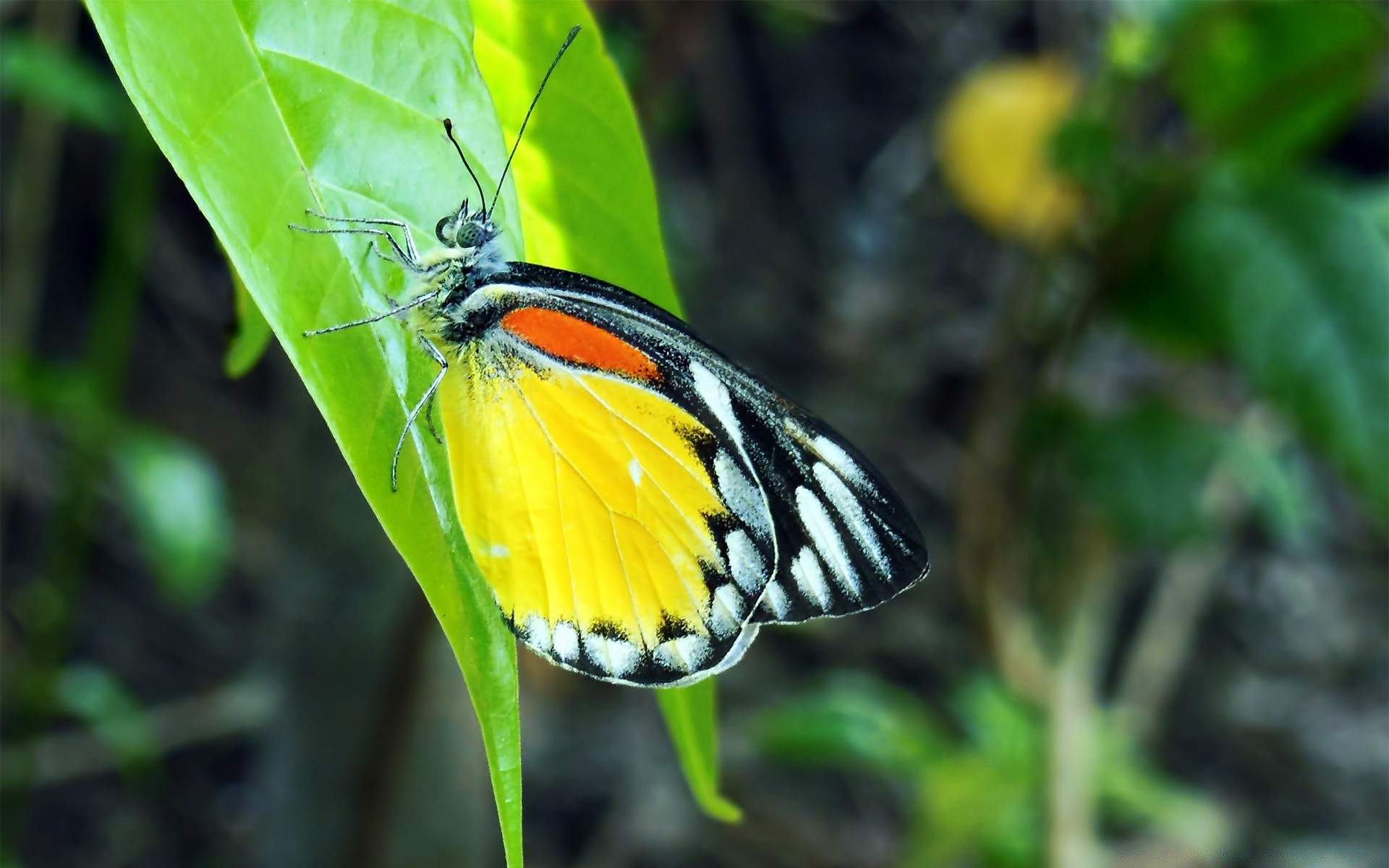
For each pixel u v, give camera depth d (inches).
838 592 27.9
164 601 44.9
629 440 27.8
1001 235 47.7
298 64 26.2
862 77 55.9
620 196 26.7
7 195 36.1
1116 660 45.4
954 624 48.2
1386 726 50.2
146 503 30.8
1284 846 47.1
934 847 30.9
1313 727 49.8
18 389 30.8
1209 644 51.3
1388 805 48.3
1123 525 31.0
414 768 30.2
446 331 27.4
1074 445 31.2
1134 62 30.8
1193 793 47.1
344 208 26.1
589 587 27.9
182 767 43.6
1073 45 39.2
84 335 45.8
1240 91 30.7
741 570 27.9
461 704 30.4
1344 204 30.2
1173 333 30.7
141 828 42.1
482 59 26.6
